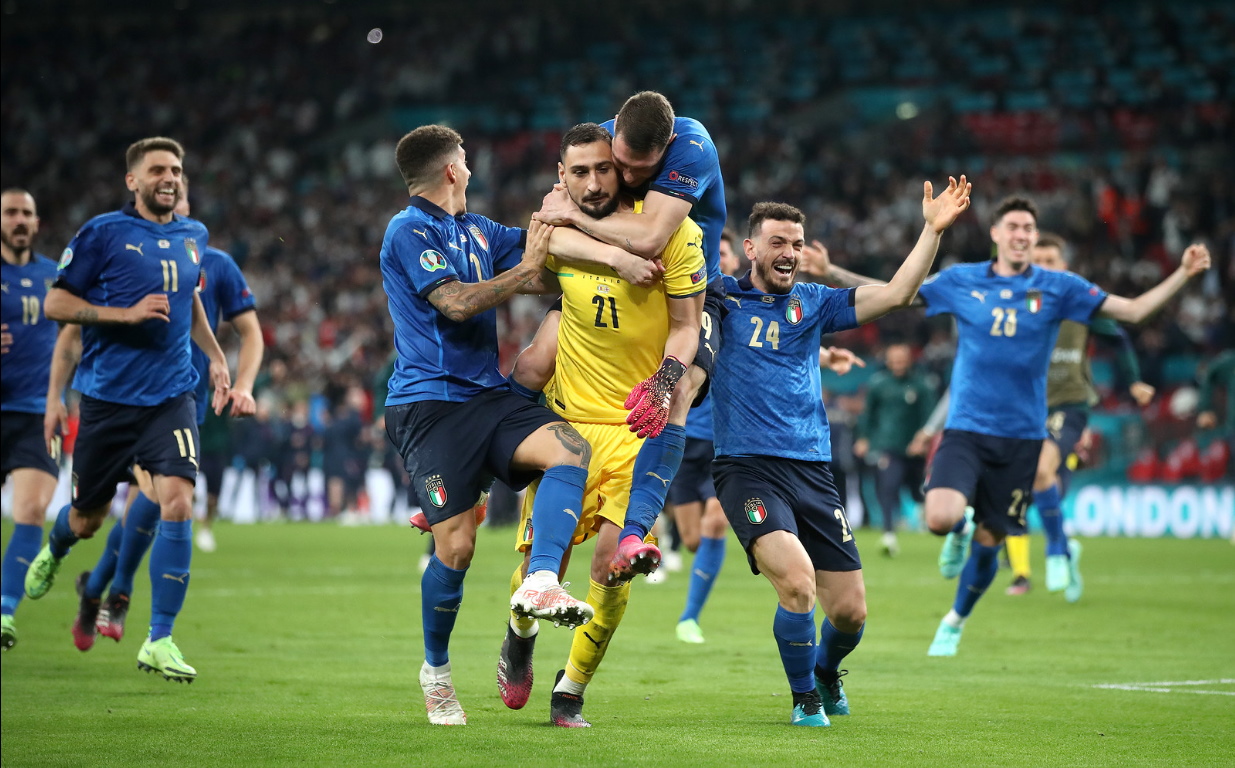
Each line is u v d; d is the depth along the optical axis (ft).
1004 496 98.94
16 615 119.65
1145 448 261.65
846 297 71.92
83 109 488.02
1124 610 129.70
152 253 84.12
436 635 65.16
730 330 71.77
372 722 67.15
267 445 304.91
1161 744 62.69
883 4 467.11
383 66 493.77
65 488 275.59
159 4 522.88
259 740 61.57
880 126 414.00
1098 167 358.84
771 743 61.62
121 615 90.48
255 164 462.19
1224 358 199.21
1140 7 436.35
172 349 84.64
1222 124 379.76
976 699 77.36
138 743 60.95
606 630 65.92
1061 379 136.98
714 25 477.36
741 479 70.08
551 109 458.91
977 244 348.38
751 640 106.63
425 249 63.72
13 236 96.32
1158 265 327.06
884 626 116.98
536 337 70.59
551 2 498.28
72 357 93.66
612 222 63.98
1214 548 219.00
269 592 142.00
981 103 416.67
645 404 61.93
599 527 67.00
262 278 402.93
